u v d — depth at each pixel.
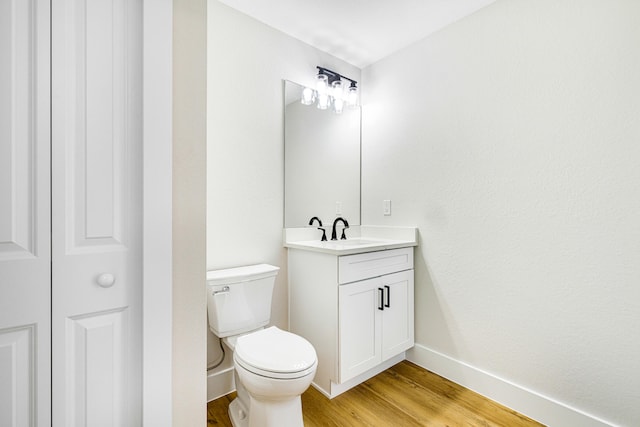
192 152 0.96
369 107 2.54
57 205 0.77
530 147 1.64
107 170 0.83
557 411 1.52
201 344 0.98
